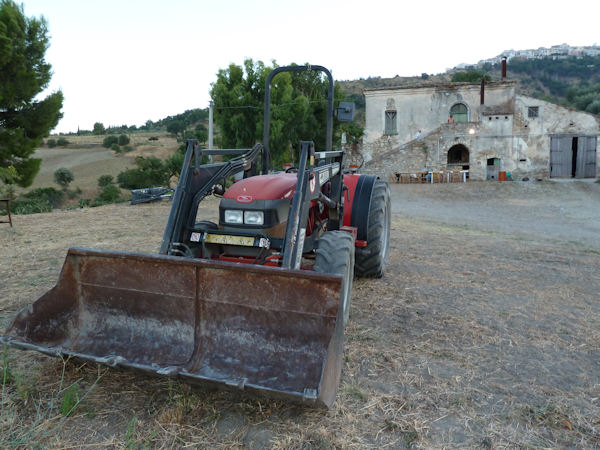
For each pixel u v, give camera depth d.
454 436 2.28
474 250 7.17
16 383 2.58
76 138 89.75
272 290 2.36
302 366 2.29
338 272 3.26
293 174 4.17
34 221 9.52
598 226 11.41
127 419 2.32
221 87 21.25
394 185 23.05
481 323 3.85
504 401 2.62
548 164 23.72
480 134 23.83
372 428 2.32
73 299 2.73
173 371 2.21
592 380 2.90
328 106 4.21
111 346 2.61
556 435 2.32
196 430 2.25
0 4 15.12
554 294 4.79
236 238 3.21
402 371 2.95
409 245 7.53
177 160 24.62
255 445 2.15
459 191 20.27
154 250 6.32
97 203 15.10
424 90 26.17
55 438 2.15
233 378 2.29
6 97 14.83
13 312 3.74
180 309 2.55
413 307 4.22
